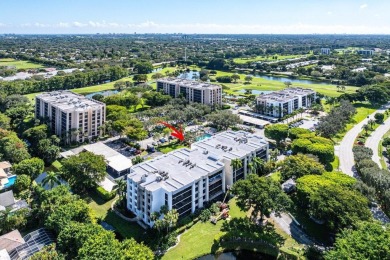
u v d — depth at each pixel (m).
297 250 106.25
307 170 141.25
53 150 172.38
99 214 127.50
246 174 152.38
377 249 80.62
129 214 128.00
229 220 124.19
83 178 140.12
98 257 84.25
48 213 113.38
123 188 131.50
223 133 181.75
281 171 149.62
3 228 109.62
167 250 107.50
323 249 103.12
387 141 197.62
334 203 107.06
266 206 110.25
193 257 104.62
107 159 171.00
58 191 121.81
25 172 146.00
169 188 118.81
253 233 114.06
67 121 195.25
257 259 106.75
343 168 168.25
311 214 113.75
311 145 169.50
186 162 140.00
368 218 104.88
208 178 134.25
